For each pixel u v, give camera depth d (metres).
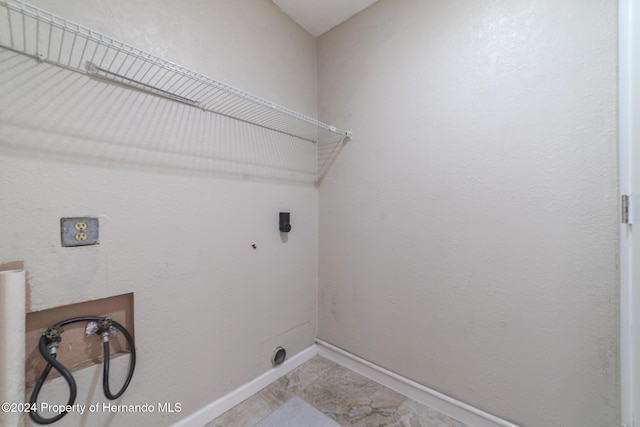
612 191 0.97
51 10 0.88
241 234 1.46
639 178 0.85
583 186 1.02
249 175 1.50
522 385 1.16
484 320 1.25
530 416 1.14
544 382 1.11
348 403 1.45
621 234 0.94
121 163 1.04
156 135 1.13
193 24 1.25
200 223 1.29
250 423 1.31
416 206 1.46
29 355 0.87
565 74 1.04
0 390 0.75
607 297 0.98
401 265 1.52
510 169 1.17
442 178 1.37
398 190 1.53
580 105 1.02
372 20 1.64
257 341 1.56
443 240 1.37
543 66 1.09
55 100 0.89
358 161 1.72
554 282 1.08
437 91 1.37
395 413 1.38
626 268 0.92
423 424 1.30
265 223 1.60
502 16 1.18
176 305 1.21
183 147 1.22
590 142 1.00
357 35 1.71
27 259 0.85
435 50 1.38
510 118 1.17
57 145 0.90
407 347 1.51
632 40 0.89
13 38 0.82
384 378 1.60
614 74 0.95
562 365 1.07
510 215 1.18
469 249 1.29
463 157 1.30
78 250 0.94
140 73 1.07
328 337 1.91
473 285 1.28
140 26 1.08
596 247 1.00
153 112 1.12
